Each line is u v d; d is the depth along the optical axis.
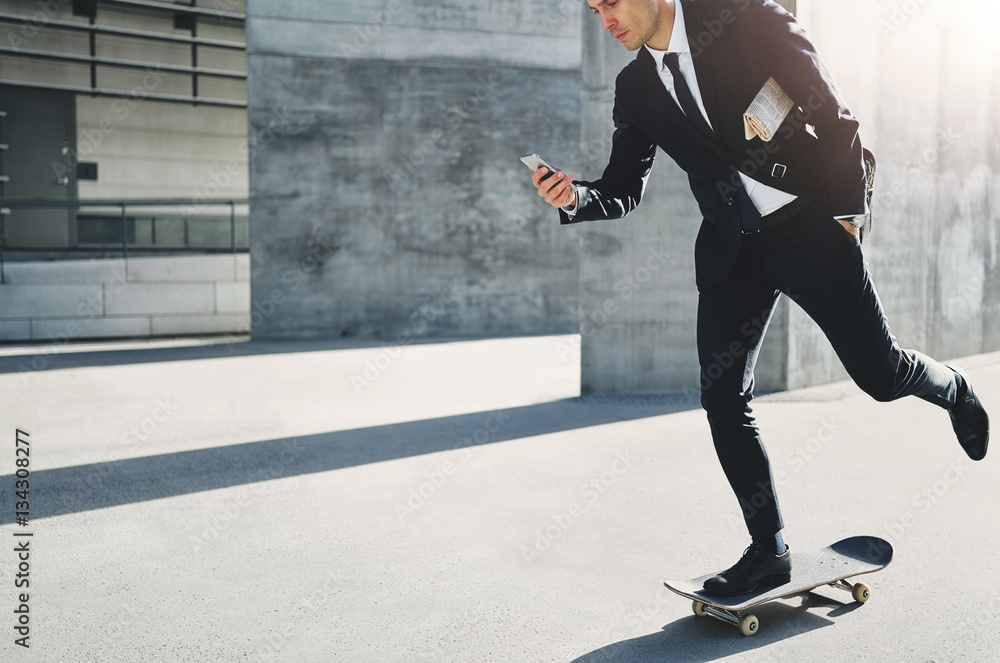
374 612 1.99
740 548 2.41
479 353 8.48
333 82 10.14
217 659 1.73
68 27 13.56
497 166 10.71
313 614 1.98
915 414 4.60
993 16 7.41
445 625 1.90
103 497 3.10
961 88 7.02
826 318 1.81
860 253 1.75
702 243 1.93
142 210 14.04
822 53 5.24
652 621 1.91
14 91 13.66
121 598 2.09
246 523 2.76
